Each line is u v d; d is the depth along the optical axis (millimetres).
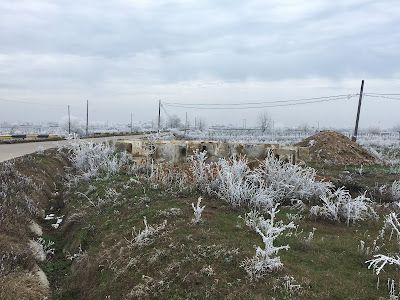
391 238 6574
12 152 17250
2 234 7301
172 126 77625
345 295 4445
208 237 6113
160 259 5668
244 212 7949
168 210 7656
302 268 5160
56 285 6562
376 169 16484
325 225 7500
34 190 11125
